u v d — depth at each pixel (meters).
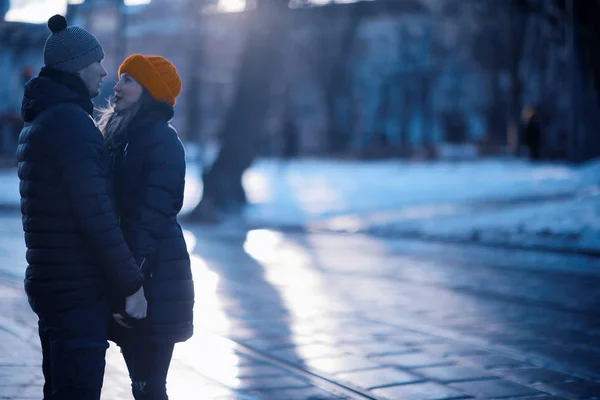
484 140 52.19
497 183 28.34
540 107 44.72
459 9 43.34
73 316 3.92
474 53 49.22
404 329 8.56
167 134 4.17
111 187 4.03
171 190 4.10
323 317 9.06
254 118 22.86
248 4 23.50
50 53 3.96
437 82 68.06
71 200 3.83
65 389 3.91
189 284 4.20
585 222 16.05
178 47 57.41
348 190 28.31
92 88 4.09
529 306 9.94
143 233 4.03
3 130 43.19
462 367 7.11
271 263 13.34
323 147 68.94
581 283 11.59
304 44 60.25
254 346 7.64
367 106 70.56
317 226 19.31
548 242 15.17
